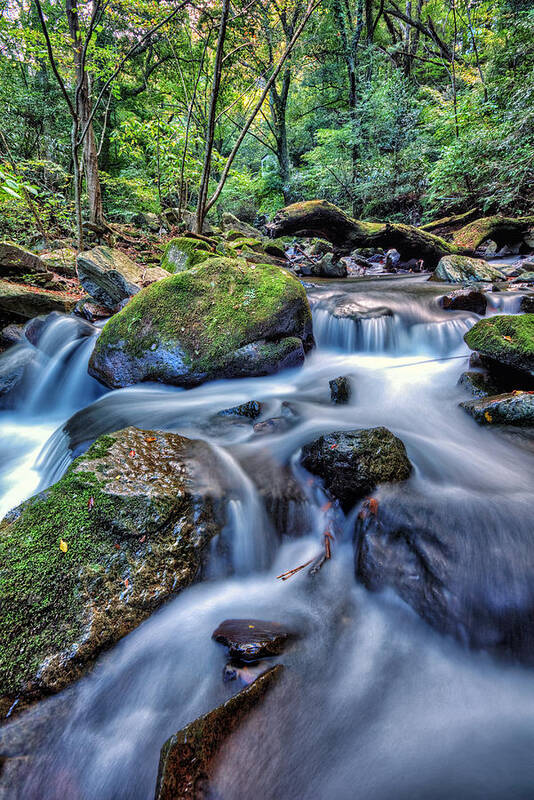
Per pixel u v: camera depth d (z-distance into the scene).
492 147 9.63
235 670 1.48
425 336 4.81
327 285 7.51
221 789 1.18
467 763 1.27
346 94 20.11
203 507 2.13
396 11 16.78
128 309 4.25
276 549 2.25
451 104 11.89
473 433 2.92
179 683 1.52
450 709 1.46
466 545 1.87
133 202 12.87
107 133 14.10
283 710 1.41
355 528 2.14
